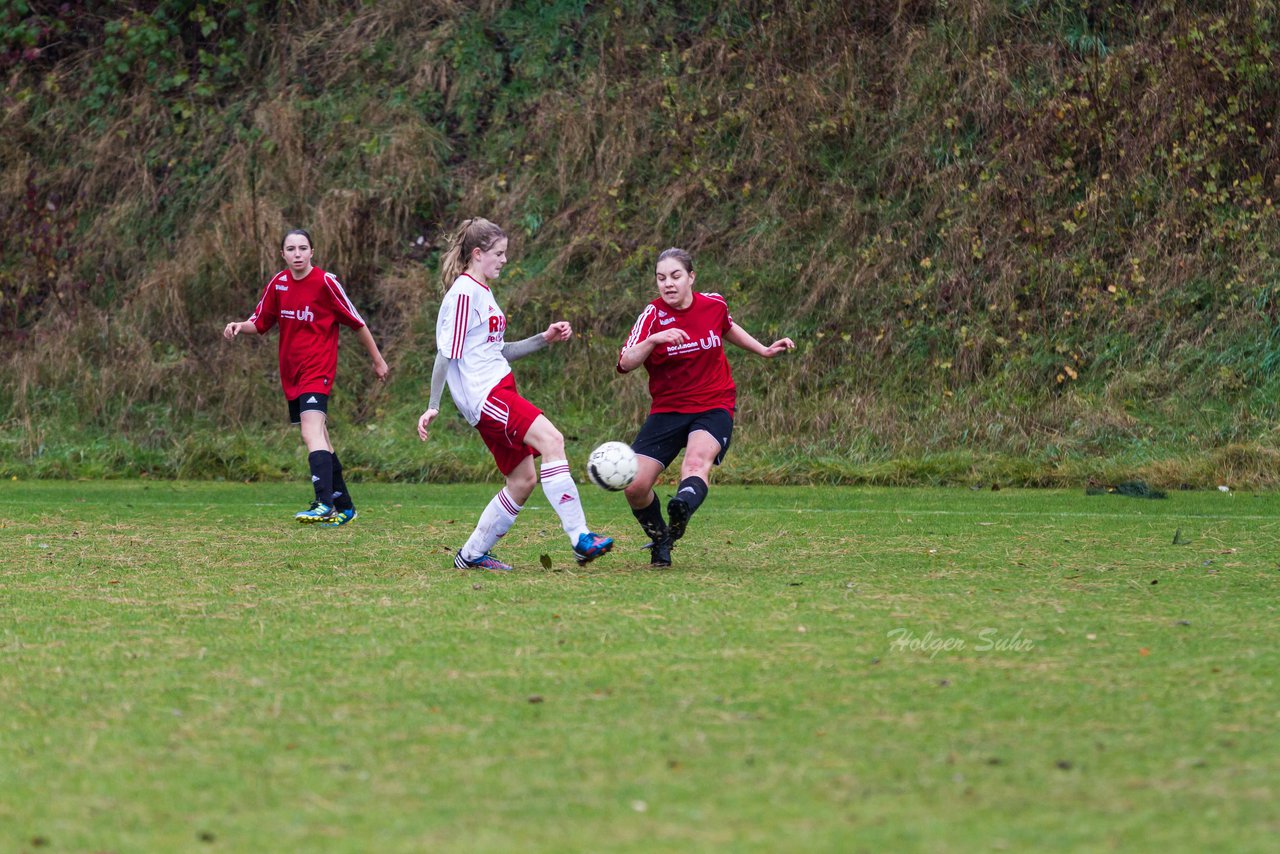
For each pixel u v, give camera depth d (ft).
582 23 208.33
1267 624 61.41
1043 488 141.49
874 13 195.52
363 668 53.26
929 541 95.25
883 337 167.84
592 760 40.75
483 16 211.61
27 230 193.88
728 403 83.15
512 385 81.30
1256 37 175.32
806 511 117.29
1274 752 40.98
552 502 80.59
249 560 86.79
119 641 59.16
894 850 33.19
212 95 207.51
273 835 34.63
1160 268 166.50
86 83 210.18
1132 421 153.38
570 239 185.68
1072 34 186.70
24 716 46.42
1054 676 51.03
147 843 34.14
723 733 43.52
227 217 188.96
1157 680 50.29
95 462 160.45
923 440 156.15
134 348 177.68
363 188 193.36
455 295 79.10
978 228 173.47
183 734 43.98
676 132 190.70
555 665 53.47
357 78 207.51
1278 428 148.25
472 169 197.36
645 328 80.74
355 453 157.69
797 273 176.65
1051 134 177.37
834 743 42.34
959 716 45.39
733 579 76.74
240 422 170.30
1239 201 169.27
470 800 37.19
